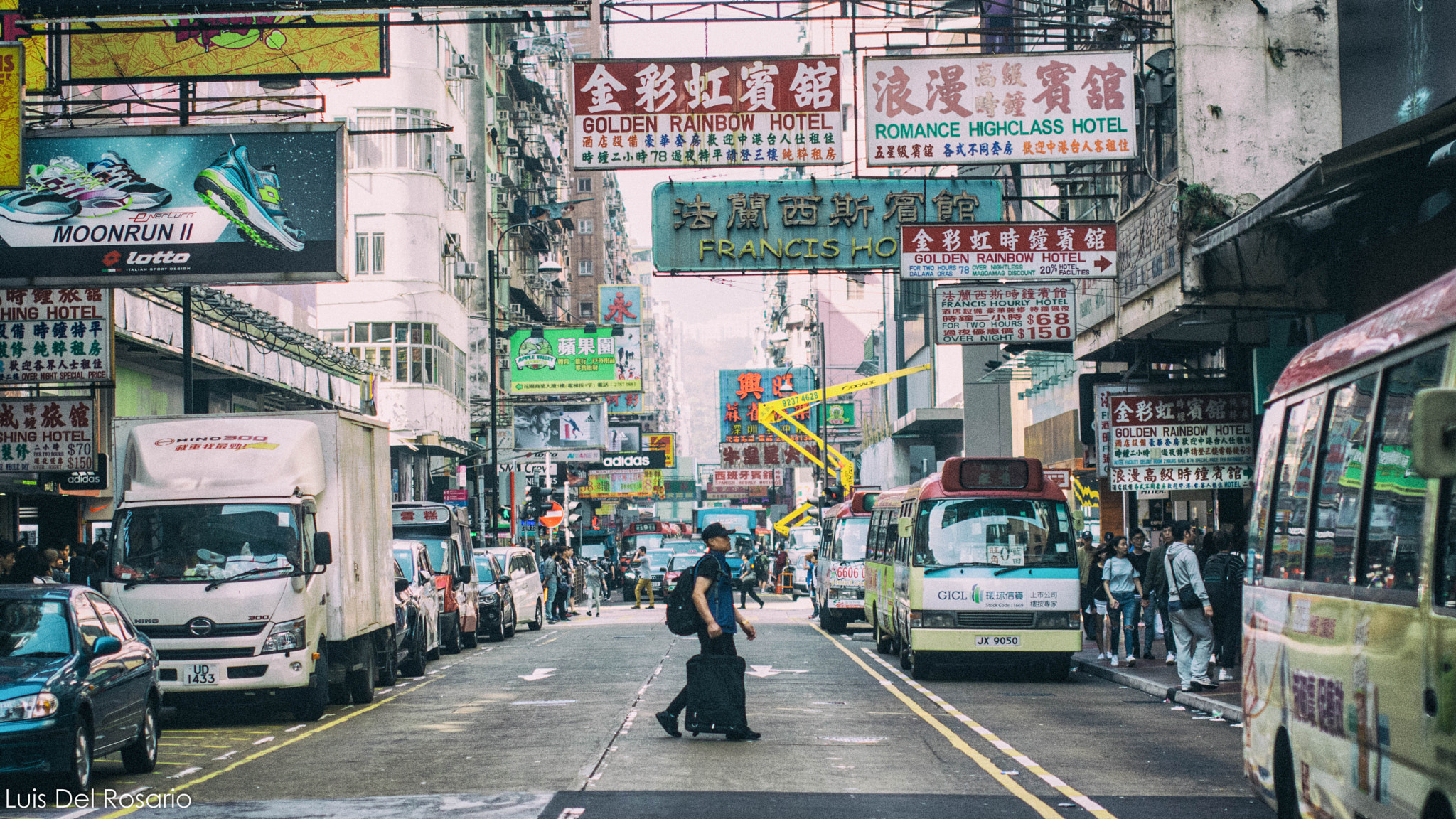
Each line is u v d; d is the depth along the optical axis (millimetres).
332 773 11664
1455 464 4930
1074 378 38062
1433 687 5418
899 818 9203
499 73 64938
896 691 18859
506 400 64938
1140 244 22109
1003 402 51938
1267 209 15062
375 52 20016
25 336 19484
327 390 36594
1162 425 22188
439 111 47500
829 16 18672
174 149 19750
